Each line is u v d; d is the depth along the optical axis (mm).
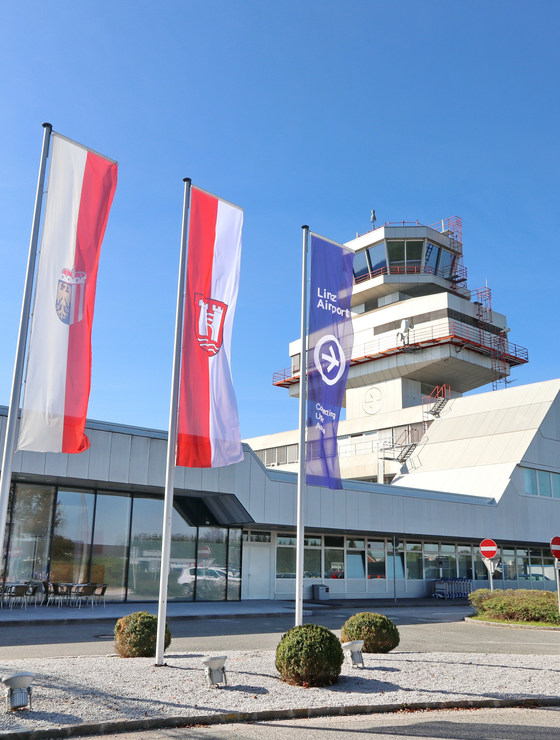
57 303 11273
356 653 11250
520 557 40500
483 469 39344
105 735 7328
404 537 34375
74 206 11695
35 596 21719
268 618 21266
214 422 12523
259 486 26594
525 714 8828
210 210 13266
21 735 6969
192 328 12656
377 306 55062
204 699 8672
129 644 11742
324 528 28750
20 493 22266
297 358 57969
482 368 50125
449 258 54219
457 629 19656
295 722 8164
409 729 7902
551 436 40344
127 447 22594
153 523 25500
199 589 26484
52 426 10859
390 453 47188
